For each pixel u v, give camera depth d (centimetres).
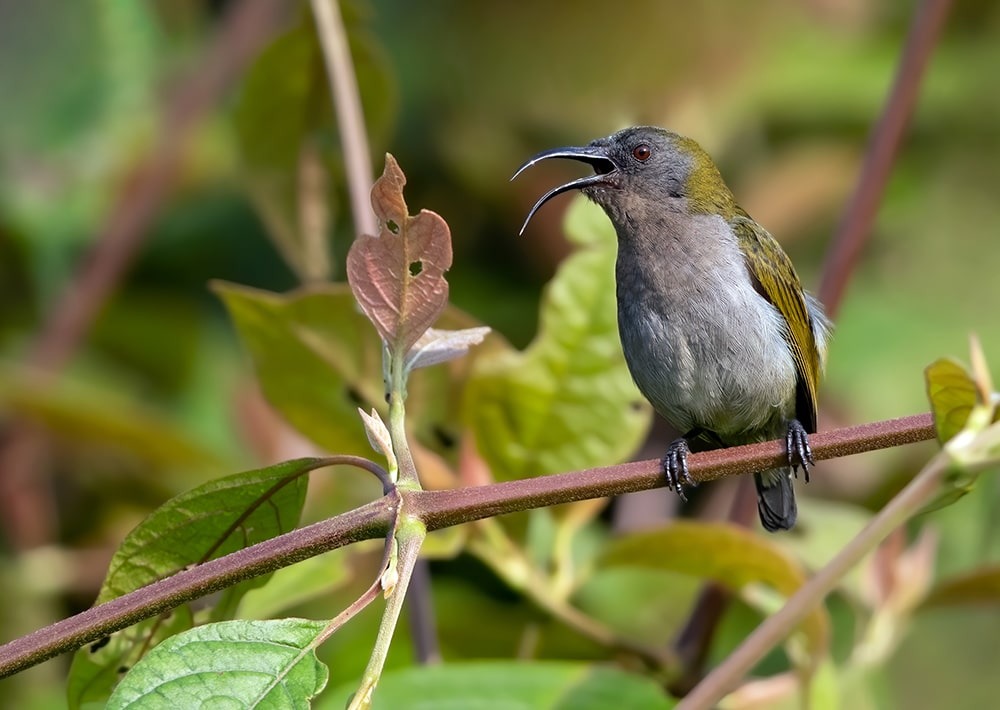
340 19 960
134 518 1215
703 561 799
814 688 782
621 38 1424
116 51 1454
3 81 1431
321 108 998
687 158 991
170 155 1333
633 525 1220
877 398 1312
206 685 483
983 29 1570
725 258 941
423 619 816
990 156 1502
